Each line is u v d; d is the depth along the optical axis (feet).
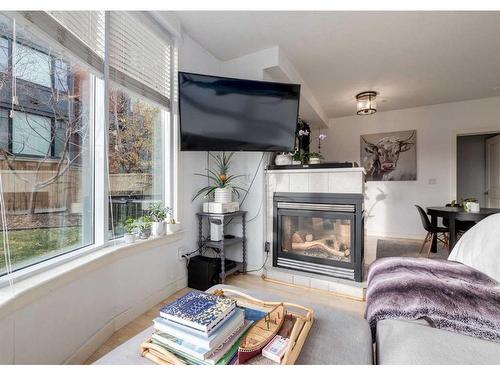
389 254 11.55
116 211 6.10
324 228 8.82
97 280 5.05
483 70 10.15
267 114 8.11
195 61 8.37
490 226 5.10
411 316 3.48
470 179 17.30
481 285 4.03
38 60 4.29
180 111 7.18
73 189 5.04
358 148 16.26
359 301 7.27
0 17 3.70
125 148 6.33
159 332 2.93
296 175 8.71
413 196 14.80
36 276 3.95
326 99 13.48
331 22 7.29
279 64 8.64
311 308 3.75
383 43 8.28
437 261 5.20
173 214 7.68
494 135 16.05
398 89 12.11
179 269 7.83
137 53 6.40
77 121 5.11
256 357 2.72
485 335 3.04
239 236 9.54
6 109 3.80
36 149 4.28
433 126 14.38
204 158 9.11
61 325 4.20
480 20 7.04
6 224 3.73
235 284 8.38
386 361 2.73
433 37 7.89
